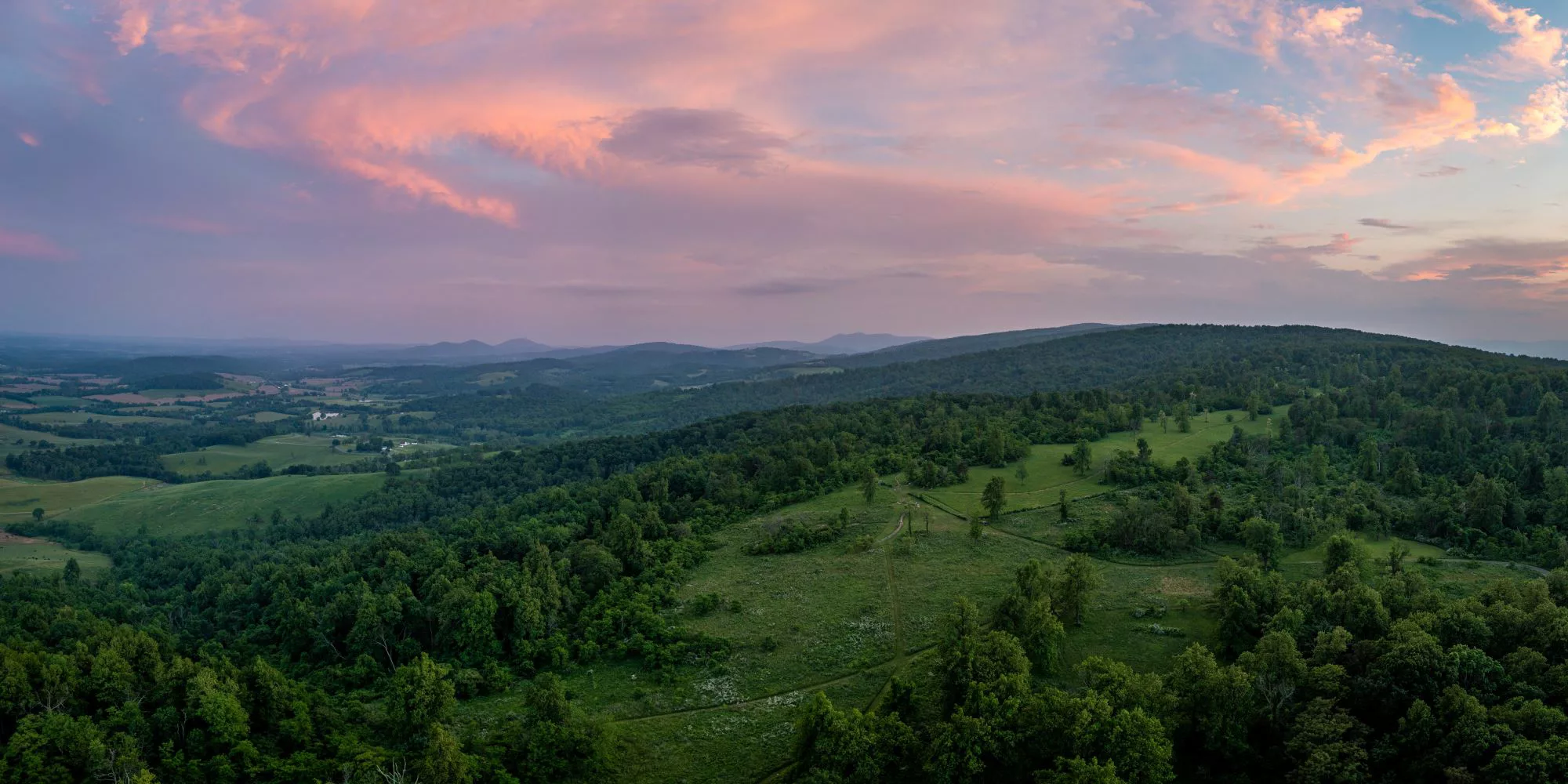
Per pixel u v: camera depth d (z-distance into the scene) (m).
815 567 122.12
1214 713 64.25
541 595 109.38
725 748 77.12
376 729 83.62
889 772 67.94
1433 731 56.75
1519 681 59.81
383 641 103.50
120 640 83.75
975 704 67.44
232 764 71.44
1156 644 86.69
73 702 75.12
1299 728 61.31
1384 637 68.12
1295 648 67.81
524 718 83.00
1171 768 60.31
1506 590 74.69
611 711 85.94
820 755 66.56
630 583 120.75
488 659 99.75
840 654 93.00
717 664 93.75
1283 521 119.00
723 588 117.88
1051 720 62.97
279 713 79.12
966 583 109.62
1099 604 98.06
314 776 71.56
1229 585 86.56
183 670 78.94
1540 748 50.47
